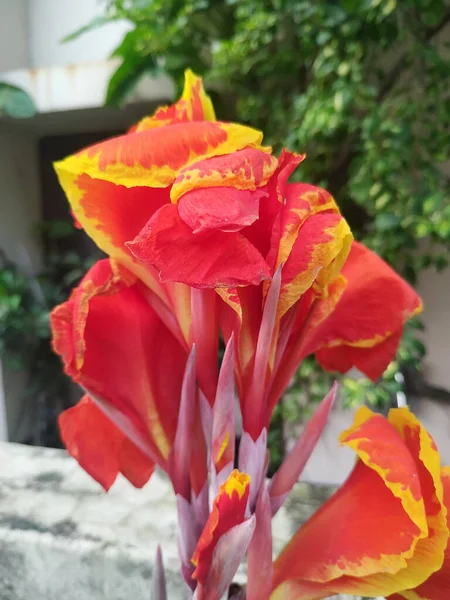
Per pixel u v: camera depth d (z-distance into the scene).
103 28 1.15
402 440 0.21
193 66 0.85
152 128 0.18
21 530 0.41
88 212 0.19
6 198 1.17
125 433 0.23
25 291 1.17
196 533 0.22
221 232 0.15
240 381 0.20
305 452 0.21
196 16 0.84
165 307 0.22
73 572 0.39
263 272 0.15
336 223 0.17
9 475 0.51
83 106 0.94
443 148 0.70
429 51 0.67
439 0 0.67
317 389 0.84
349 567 0.19
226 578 0.17
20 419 1.23
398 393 0.84
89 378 0.21
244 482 0.17
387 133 0.69
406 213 0.68
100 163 0.16
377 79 0.75
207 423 0.21
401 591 0.21
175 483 0.21
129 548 0.38
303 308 0.21
